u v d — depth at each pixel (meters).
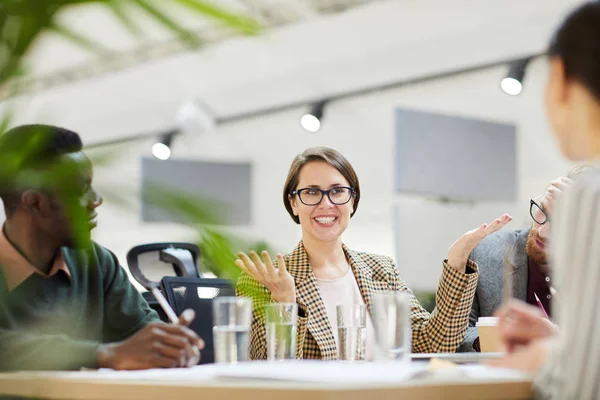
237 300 1.41
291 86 7.62
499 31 6.29
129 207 0.77
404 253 4.50
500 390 1.15
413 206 4.58
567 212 1.14
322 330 2.42
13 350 1.57
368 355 1.64
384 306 1.43
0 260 1.76
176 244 2.71
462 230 4.74
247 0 6.72
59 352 1.55
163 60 7.93
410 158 5.16
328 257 2.66
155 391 1.13
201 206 0.73
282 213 8.27
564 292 1.14
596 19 1.17
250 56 7.59
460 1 6.42
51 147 0.94
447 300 2.40
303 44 7.31
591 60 1.16
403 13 6.74
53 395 1.25
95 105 8.68
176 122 8.36
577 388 1.10
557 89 1.20
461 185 5.44
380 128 7.55
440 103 7.21
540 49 6.10
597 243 1.10
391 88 7.14
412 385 1.05
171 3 0.78
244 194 7.41
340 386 1.01
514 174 5.78
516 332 1.41
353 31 7.03
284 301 2.00
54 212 1.61
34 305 1.78
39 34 0.83
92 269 2.00
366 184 7.75
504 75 6.30
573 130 1.19
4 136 0.94
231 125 8.47
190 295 2.41
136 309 2.07
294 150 8.18
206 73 7.92
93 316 1.97
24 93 0.90
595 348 1.10
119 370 1.52
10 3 0.81
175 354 1.52
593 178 1.14
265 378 1.13
